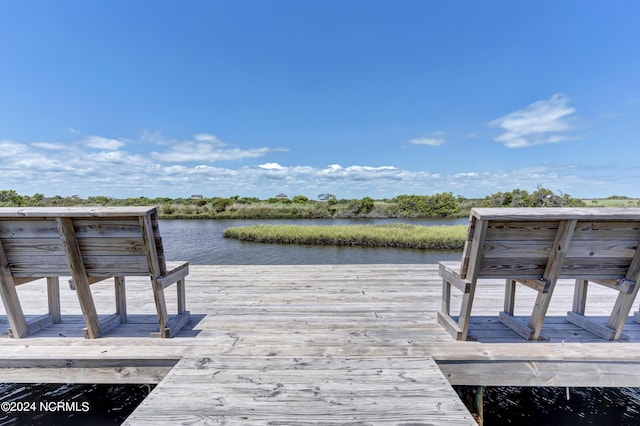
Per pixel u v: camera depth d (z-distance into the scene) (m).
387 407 1.33
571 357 1.79
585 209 1.80
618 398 2.14
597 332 2.18
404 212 24.52
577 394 2.18
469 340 2.06
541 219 1.74
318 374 1.59
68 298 3.16
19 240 1.94
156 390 1.45
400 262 8.34
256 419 1.26
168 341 2.02
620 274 1.98
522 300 3.07
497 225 1.81
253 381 1.53
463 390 1.88
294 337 2.16
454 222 20.98
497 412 2.06
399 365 1.68
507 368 1.79
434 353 1.82
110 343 1.98
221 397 1.40
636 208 1.81
